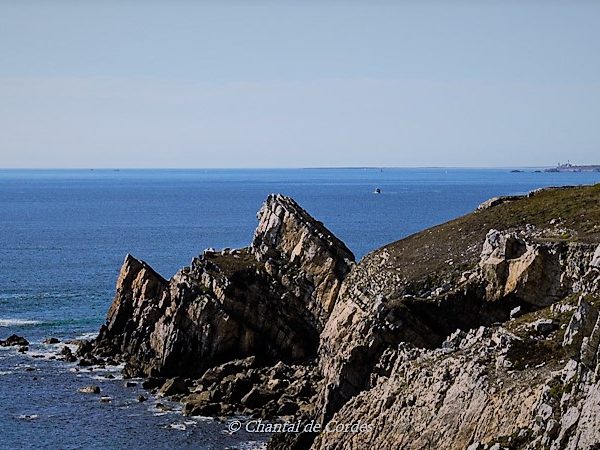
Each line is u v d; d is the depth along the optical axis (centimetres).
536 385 18562
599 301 17338
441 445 19600
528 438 16988
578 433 15075
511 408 18438
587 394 15462
